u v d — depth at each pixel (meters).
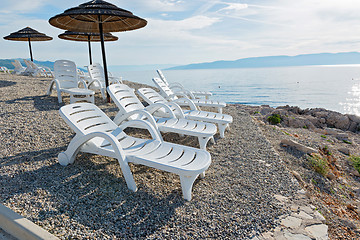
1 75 9.65
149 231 2.17
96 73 8.41
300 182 3.88
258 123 6.87
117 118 4.56
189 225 2.27
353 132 10.84
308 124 9.65
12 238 2.06
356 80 101.50
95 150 3.15
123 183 2.91
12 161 3.16
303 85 76.88
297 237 2.15
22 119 4.53
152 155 2.87
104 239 2.03
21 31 11.09
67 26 6.49
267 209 2.56
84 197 2.56
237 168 3.55
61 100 5.98
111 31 7.28
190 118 4.91
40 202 2.40
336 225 2.98
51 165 3.17
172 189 2.89
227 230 2.22
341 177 4.91
